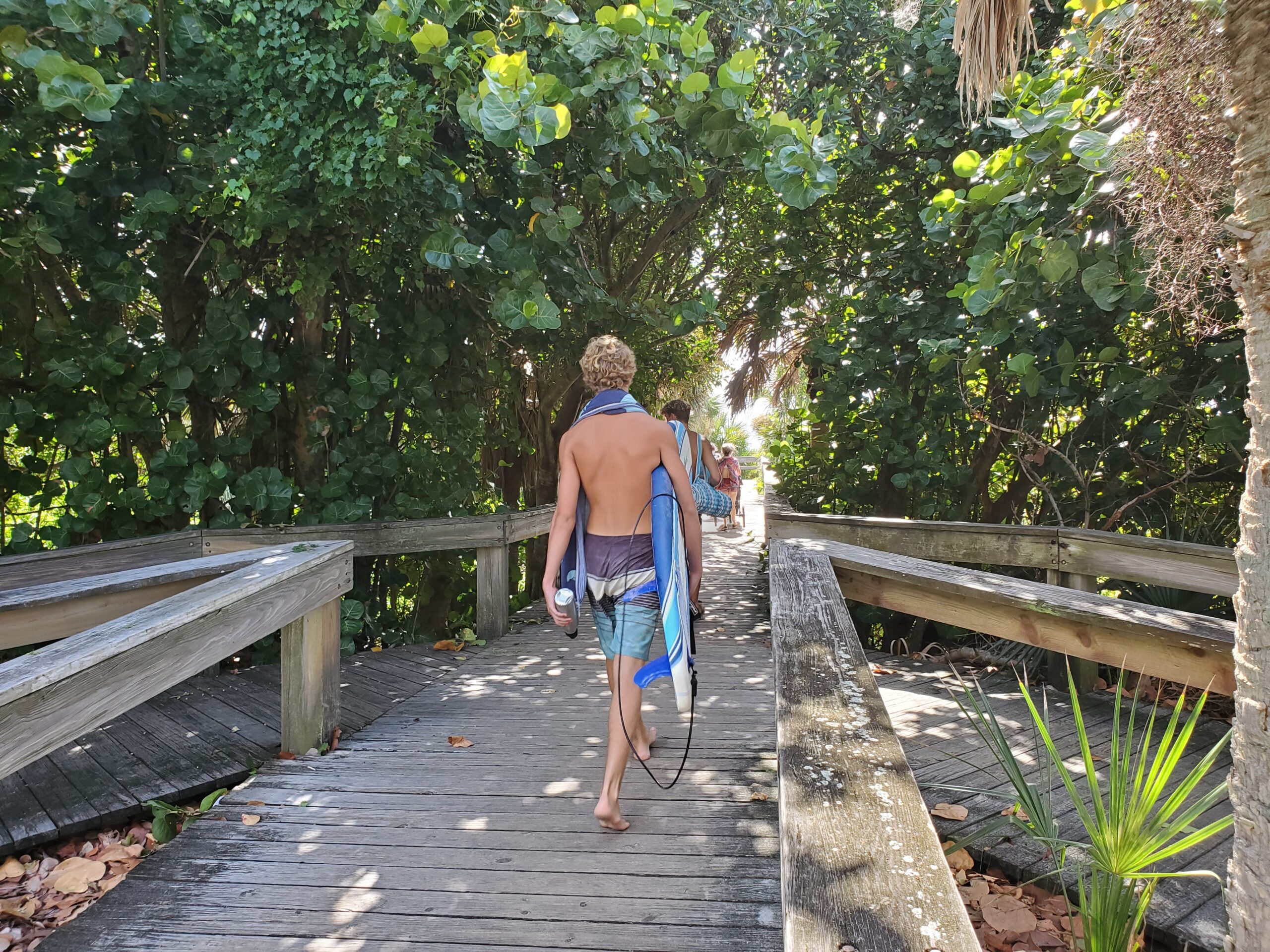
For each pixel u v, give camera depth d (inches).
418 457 257.3
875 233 326.6
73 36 174.1
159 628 98.6
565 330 266.4
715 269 464.4
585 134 207.2
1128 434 237.8
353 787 125.0
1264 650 58.2
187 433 224.5
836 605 115.7
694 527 110.9
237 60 190.5
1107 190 152.7
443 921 88.6
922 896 46.3
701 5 276.5
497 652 217.9
